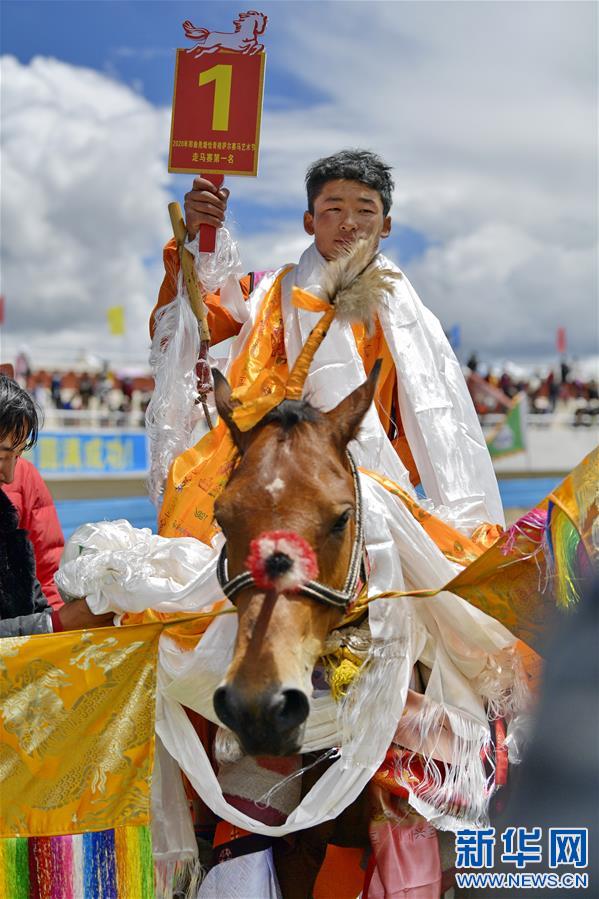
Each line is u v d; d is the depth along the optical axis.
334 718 2.29
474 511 2.94
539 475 22.67
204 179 2.96
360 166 3.06
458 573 2.48
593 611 2.30
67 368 26.92
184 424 3.03
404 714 2.34
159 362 3.05
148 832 2.38
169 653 2.43
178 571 2.45
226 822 2.43
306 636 1.97
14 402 2.73
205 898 2.36
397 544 2.41
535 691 2.44
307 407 2.23
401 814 2.37
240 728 1.87
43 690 2.39
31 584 2.78
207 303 3.16
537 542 2.24
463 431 3.08
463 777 2.35
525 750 2.46
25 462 4.02
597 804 2.42
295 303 2.38
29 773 2.38
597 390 30.84
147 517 13.80
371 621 2.28
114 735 2.39
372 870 2.37
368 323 2.48
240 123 2.88
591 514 2.20
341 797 2.27
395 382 3.12
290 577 1.92
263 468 2.08
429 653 2.46
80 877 2.38
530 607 2.30
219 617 2.36
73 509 14.38
